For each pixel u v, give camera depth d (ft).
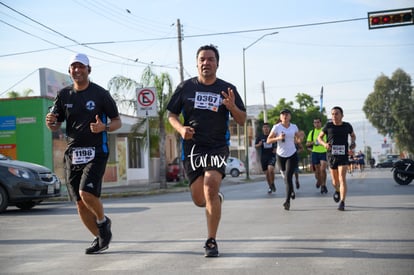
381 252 18.89
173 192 67.15
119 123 20.77
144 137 84.94
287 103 195.93
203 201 20.18
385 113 249.75
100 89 20.47
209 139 19.47
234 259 18.47
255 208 35.91
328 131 33.68
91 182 19.67
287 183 34.19
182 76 89.61
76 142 20.11
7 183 39.73
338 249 19.69
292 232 24.14
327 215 30.19
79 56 20.20
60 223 32.50
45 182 41.34
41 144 67.92
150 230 26.99
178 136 88.22
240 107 19.92
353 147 33.99
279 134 35.99
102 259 19.44
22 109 68.39
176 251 20.52
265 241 21.98
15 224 32.73
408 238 21.61
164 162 77.56
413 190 46.85
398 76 249.34
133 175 102.73
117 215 35.29
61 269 17.90
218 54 20.20
